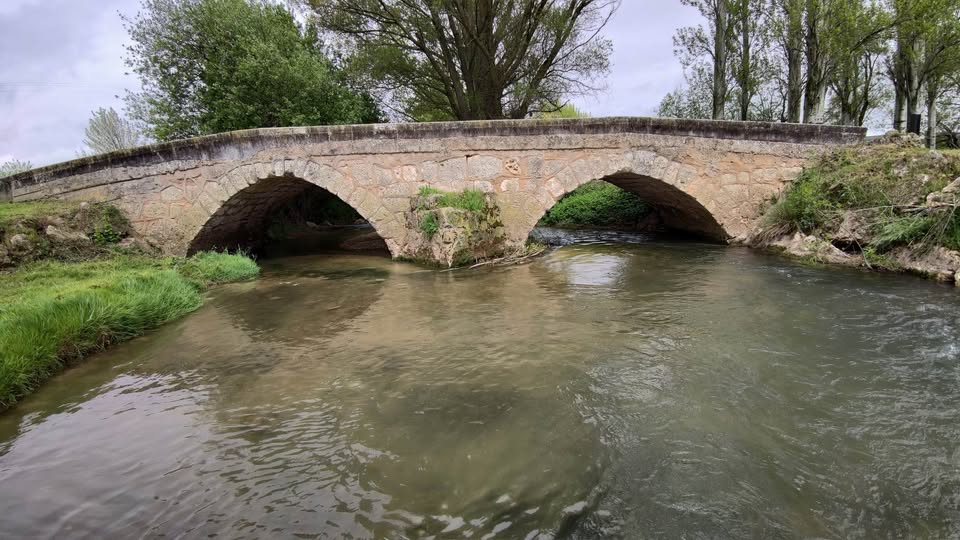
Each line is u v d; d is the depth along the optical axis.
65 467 2.80
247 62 13.53
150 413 3.46
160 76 14.41
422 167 9.49
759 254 9.21
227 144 9.41
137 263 8.43
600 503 2.36
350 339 4.96
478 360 4.25
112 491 2.55
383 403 3.49
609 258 9.37
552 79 17.38
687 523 2.22
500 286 7.14
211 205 9.57
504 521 2.24
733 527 2.19
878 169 8.42
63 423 3.35
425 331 5.12
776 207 9.58
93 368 4.38
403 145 9.41
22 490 2.58
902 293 6.14
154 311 5.70
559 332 4.95
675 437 2.95
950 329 4.80
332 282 7.87
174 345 4.95
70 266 7.74
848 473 2.60
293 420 3.28
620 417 3.20
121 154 9.49
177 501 2.45
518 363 4.16
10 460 2.89
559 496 2.41
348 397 3.61
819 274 7.39
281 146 9.37
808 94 13.21
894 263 7.29
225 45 14.28
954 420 3.13
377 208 9.53
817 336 4.70
